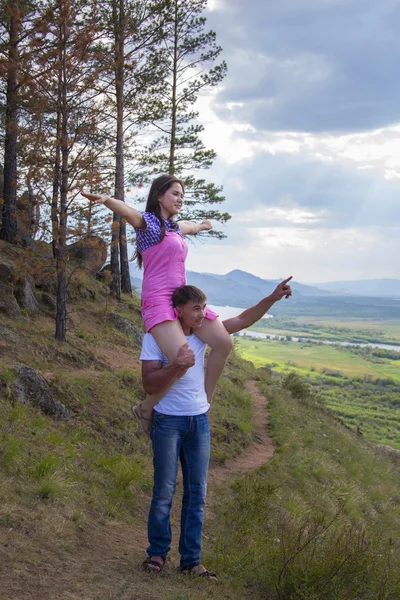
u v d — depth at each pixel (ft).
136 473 22.62
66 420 26.30
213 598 12.63
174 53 67.15
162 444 13.07
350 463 44.96
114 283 57.41
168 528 13.62
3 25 41.42
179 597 11.80
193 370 13.21
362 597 14.56
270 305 13.26
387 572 15.71
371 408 454.81
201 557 15.87
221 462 31.50
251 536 18.74
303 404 67.00
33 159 36.96
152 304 12.60
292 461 34.99
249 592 14.40
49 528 14.96
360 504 34.50
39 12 37.09
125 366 38.58
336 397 506.48
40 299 43.01
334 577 14.30
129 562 14.01
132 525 18.66
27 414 24.18
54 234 36.14
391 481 49.67
